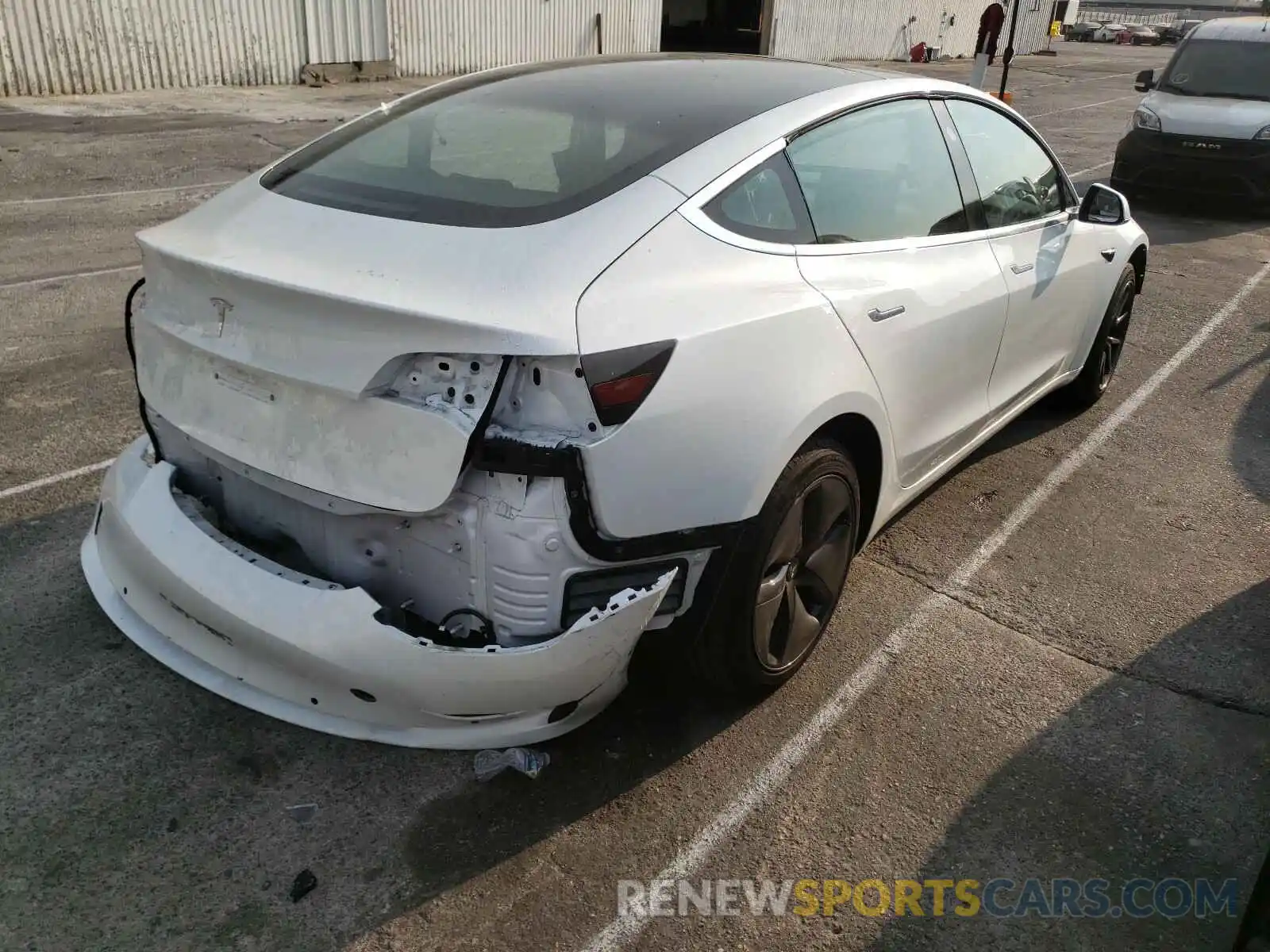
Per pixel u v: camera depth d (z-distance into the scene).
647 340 2.24
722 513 2.45
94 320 6.04
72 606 3.21
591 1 24.36
